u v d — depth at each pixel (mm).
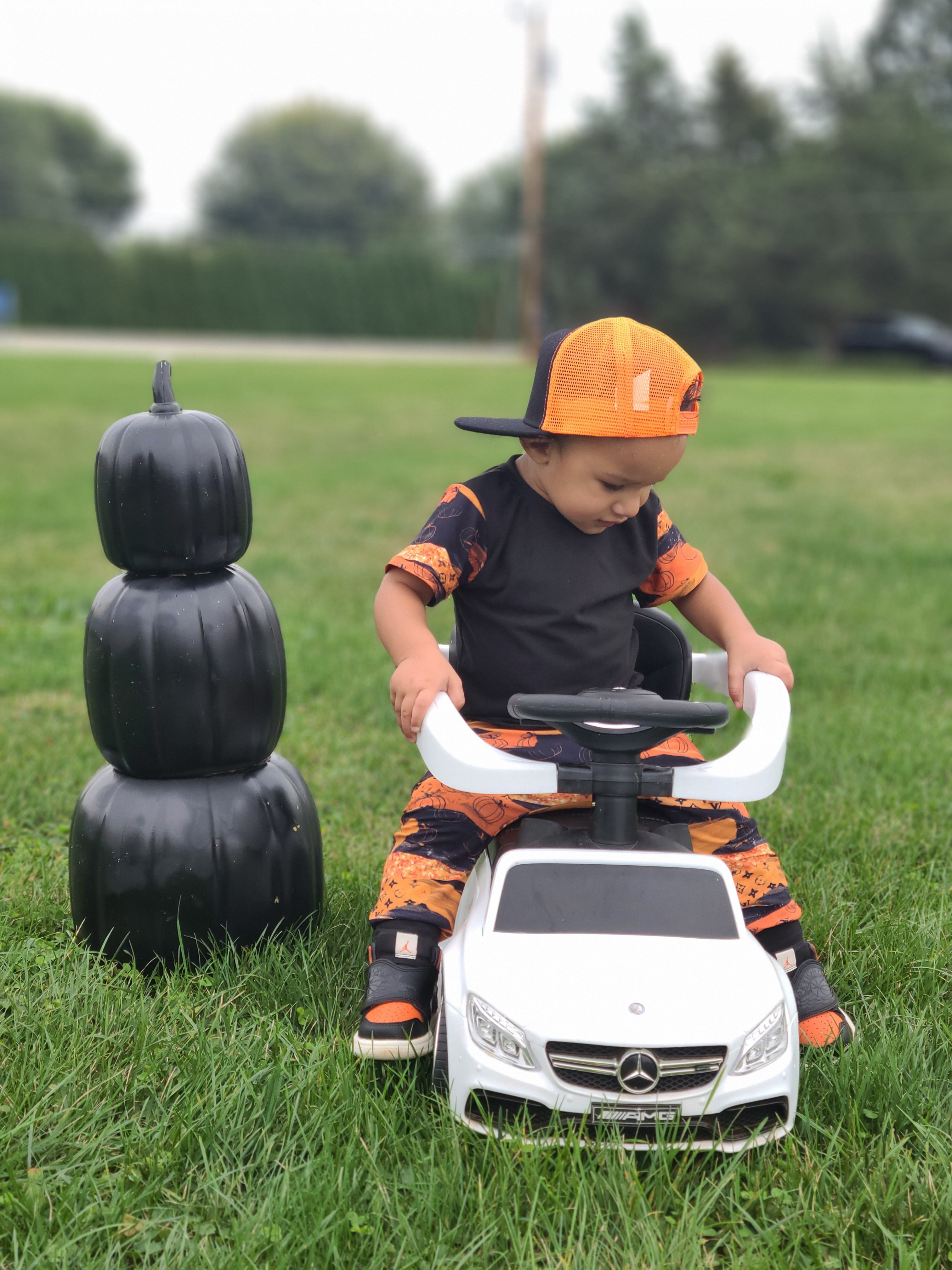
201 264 50594
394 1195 1732
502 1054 1726
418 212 81562
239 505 2332
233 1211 1712
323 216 79000
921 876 2914
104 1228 1642
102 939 2381
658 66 61656
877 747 3900
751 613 5789
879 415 19172
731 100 61438
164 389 2314
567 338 1977
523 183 63969
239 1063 2014
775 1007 1759
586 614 2178
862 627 5609
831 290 52750
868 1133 1894
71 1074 1936
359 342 53500
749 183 54719
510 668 2193
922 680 4801
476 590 2197
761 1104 1767
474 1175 1758
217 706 2305
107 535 2305
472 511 2150
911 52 63719
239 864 2355
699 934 1814
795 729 4098
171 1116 1887
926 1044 2141
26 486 9562
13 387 19031
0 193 71000
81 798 2455
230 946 2346
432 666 1988
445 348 52188
